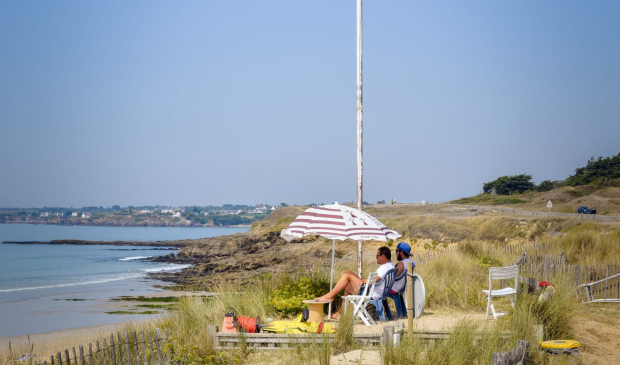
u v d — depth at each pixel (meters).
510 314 10.78
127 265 65.88
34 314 26.30
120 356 9.76
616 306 13.80
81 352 9.32
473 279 15.90
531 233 45.41
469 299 13.27
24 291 37.41
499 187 178.38
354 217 11.51
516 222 47.69
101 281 43.78
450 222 50.59
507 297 14.01
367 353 9.04
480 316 11.74
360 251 13.71
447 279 14.82
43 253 96.12
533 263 16.27
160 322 13.37
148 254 95.62
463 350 8.65
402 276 11.44
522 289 11.46
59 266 64.25
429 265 16.50
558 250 22.11
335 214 11.53
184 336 10.73
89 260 76.25
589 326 11.37
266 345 9.92
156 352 9.95
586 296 14.75
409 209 91.06
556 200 106.12
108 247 122.44
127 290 36.66
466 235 47.38
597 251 21.97
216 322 11.77
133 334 10.02
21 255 89.12
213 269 50.00
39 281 45.00
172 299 30.59
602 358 9.35
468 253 21.64
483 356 8.55
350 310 10.19
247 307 12.39
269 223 78.06
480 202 116.56
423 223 51.53
